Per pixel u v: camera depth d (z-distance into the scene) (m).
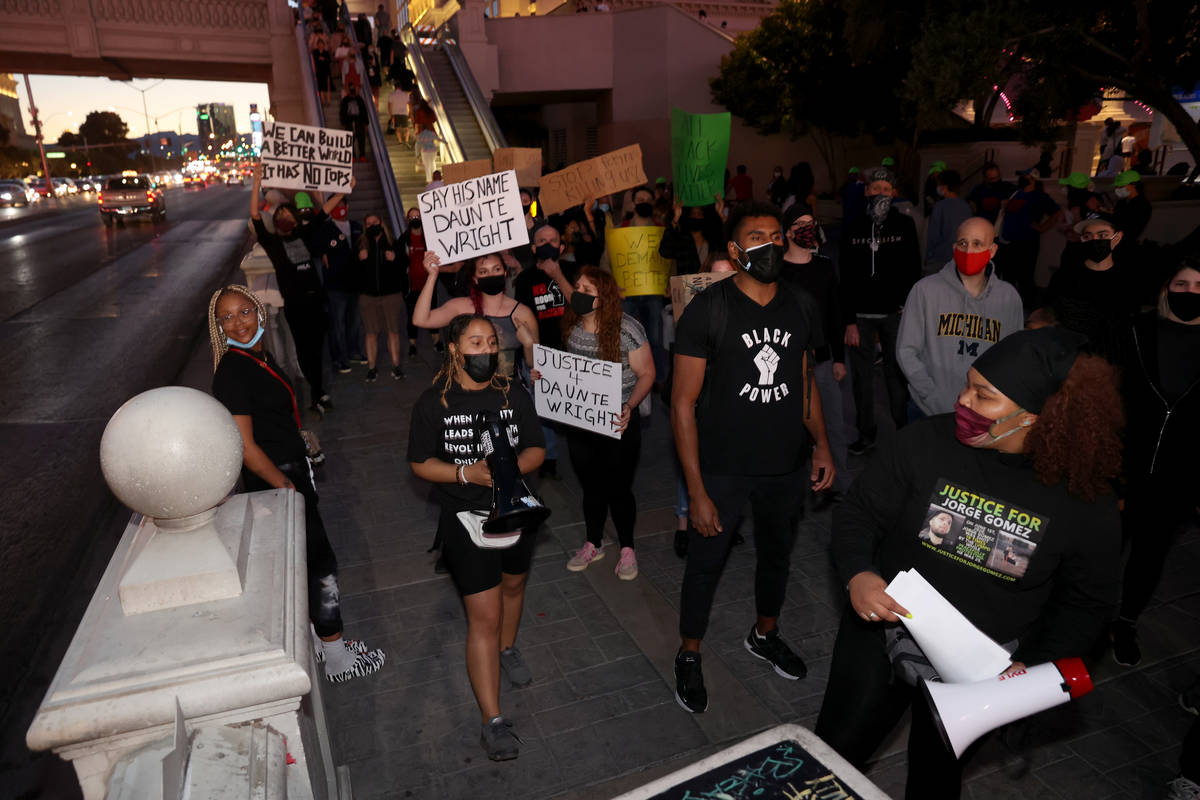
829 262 4.98
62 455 6.83
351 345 9.59
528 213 10.03
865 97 21.62
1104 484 1.91
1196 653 3.71
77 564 4.93
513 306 4.71
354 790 2.96
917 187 19.52
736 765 1.43
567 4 35.53
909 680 2.04
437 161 18.11
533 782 2.99
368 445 6.74
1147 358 3.35
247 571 1.86
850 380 8.10
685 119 6.78
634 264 7.34
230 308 3.23
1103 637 3.64
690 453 3.15
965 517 2.08
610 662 3.72
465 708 3.42
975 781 2.95
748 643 3.75
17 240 26.44
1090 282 4.70
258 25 25.56
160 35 24.83
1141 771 3.00
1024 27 11.92
